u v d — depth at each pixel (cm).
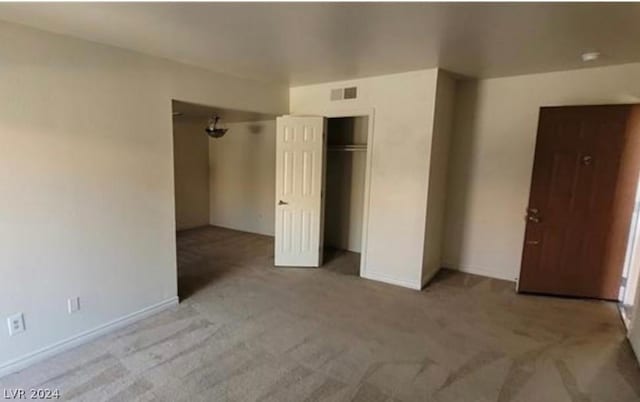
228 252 529
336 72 368
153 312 324
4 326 232
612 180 342
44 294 250
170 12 211
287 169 448
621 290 354
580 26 230
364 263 424
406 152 379
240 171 673
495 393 222
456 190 438
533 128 386
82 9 205
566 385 230
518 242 408
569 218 359
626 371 245
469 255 440
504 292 382
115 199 287
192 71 337
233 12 211
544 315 329
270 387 225
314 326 304
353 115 411
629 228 343
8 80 222
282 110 450
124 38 258
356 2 196
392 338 286
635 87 334
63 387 222
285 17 220
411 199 382
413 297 367
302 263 464
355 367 247
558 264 367
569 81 362
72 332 269
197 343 275
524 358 260
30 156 236
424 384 230
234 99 384
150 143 308
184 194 684
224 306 342
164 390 220
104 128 274
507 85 394
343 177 544
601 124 338
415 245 385
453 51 292
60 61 246
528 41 264
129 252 301
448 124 407
